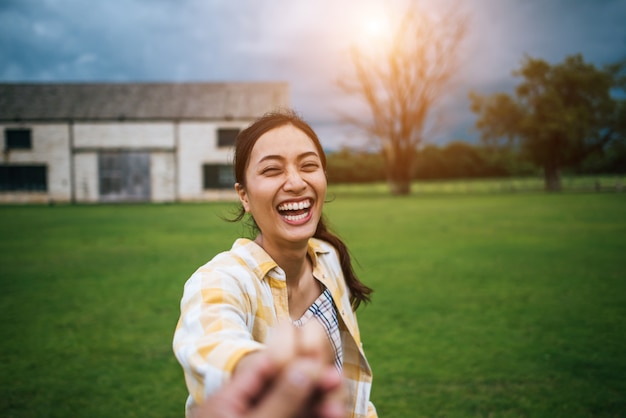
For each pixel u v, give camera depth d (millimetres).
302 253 1555
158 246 13125
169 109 38781
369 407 1769
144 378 4578
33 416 3820
